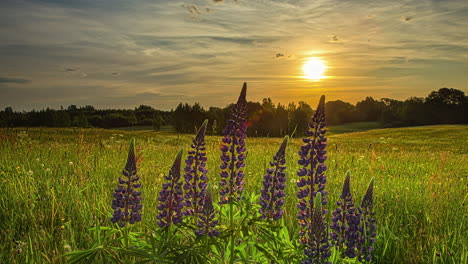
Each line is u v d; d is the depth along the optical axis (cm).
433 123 14700
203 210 328
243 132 373
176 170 355
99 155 1053
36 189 625
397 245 477
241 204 362
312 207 369
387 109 16088
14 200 578
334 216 380
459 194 738
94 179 740
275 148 1295
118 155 1117
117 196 340
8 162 873
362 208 386
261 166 942
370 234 379
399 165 1327
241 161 374
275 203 370
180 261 300
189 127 7138
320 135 376
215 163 965
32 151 1052
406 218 600
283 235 381
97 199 595
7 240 441
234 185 371
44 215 520
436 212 584
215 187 634
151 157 1191
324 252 315
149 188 681
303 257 336
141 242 352
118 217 338
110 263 322
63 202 564
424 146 3544
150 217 512
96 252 300
